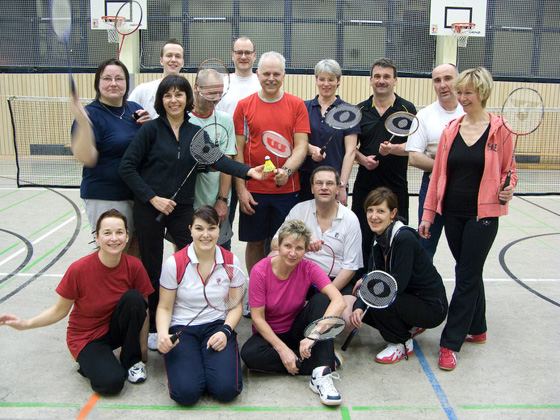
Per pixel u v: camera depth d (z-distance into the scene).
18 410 2.85
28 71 11.71
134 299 3.05
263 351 3.21
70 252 5.64
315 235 3.74
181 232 3.62
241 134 4.05
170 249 5.92
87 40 11.44
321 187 3.55
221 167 3.57
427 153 4.24
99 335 3.16
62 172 10.70
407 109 4.28
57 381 3.16
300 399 3.02
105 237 2.95
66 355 3.50
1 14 11.52
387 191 3.44
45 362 3.39
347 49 11.67
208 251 3.20
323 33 11.59
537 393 3.09
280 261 3.23
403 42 11.64
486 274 5.19
